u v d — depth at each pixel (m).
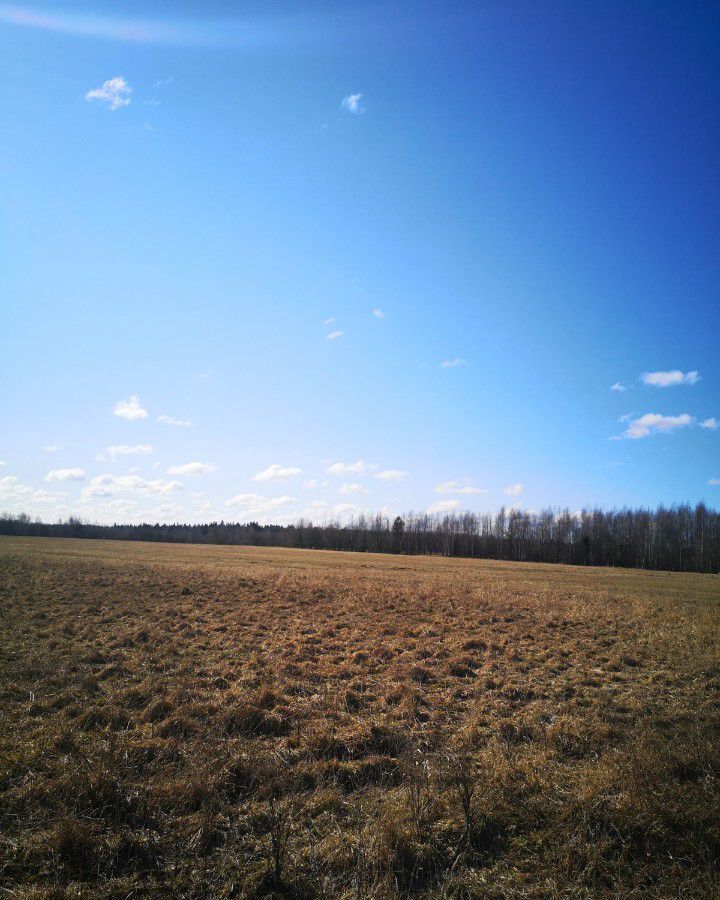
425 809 6.46
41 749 7.68
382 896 5.13
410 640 15.73
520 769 7.55
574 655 14.50
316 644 15.05
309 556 74.88
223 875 5.46
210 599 22.44
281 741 8.55
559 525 121.81
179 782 6.86
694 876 5.46
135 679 11.54
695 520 103.75
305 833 6.19
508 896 5.26
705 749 7.83
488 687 11.82
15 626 16.33
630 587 39.53
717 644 15.66
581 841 5.93
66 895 5.04
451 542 125.06
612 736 9.01
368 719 9.56
